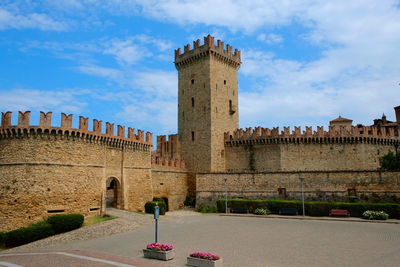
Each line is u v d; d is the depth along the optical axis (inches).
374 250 885.2
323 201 1825.8
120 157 1822.1
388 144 2381.9
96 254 895.1
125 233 1250.6
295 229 1263.5
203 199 2144.4
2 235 1224.2
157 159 2197.3
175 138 2677.2
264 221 1521.9
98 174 1633.9
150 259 816.9
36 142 1428.4
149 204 1850.4
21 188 1381.6
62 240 1195.9
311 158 2279.8
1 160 1414.9
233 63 2792.8
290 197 1918.1
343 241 1013.8
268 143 2368.4
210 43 2561.5
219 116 2571.4
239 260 789.9
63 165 1478.8
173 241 1055.6
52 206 1416.1
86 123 1590.8
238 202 1929.1
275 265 742.5
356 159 2250.2
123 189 1806.1
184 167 2504.9
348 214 1619.1
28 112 1435.8
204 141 2500.0
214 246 964.6
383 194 1700.3
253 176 2046.0
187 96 2687.0
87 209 1545.3
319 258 803.4
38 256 895.1
